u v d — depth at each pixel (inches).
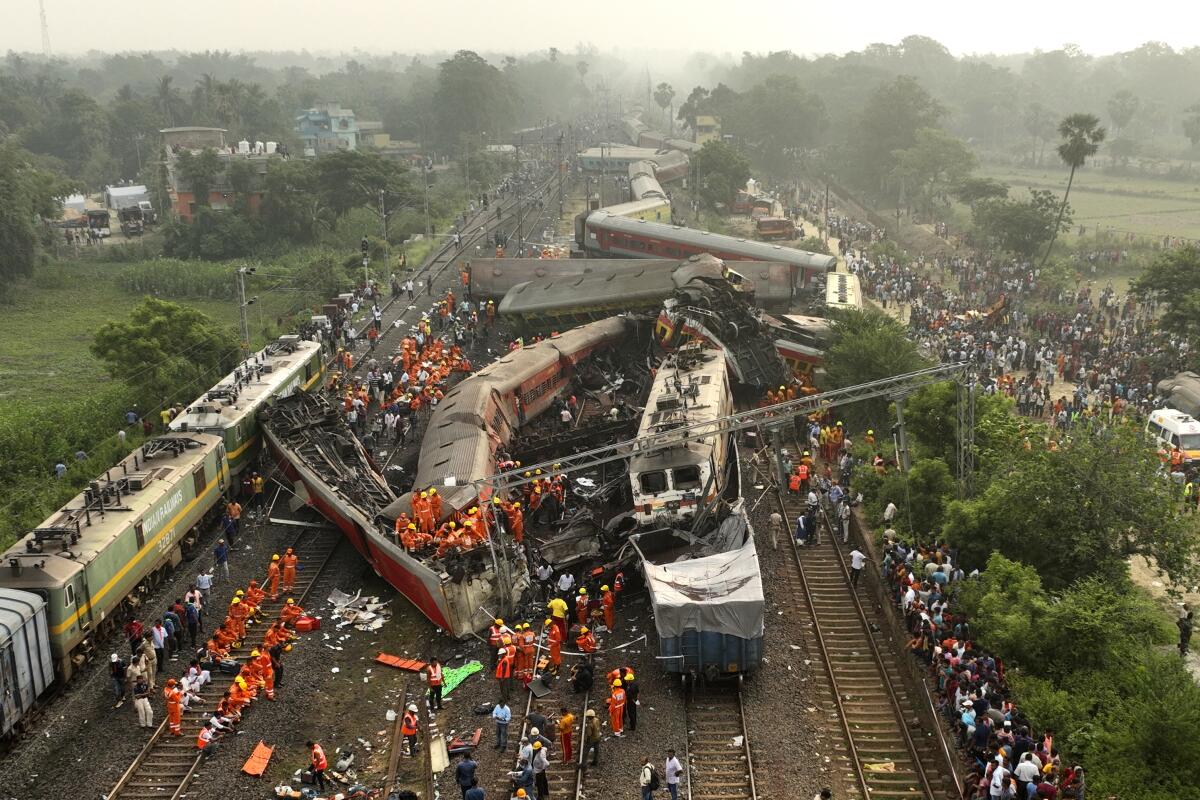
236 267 3602.4
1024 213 3383.4
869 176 5644.7
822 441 1705.2
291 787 915.4
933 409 1547.7
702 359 1804.9
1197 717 883.4
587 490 1512.1
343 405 1877.5
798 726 1008.9
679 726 1004.6
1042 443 1339.8
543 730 968.9
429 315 2696.9
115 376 1998.0
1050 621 1048.2
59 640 1037.2
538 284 2576.3
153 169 5570.9
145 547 1216.8
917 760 950.4
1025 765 839.7
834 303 2411.4
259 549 1421.0
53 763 951.6
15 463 1699.1
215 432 1523.1
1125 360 2170.3
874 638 1185.4
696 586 1091.9
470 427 1553.9
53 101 7278.5
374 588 1309.1
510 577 1208.8
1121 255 3484.3
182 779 928.9
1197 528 1408.7
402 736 987.9
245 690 1016.9
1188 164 6230.3
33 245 3494.1
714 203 4958.2
